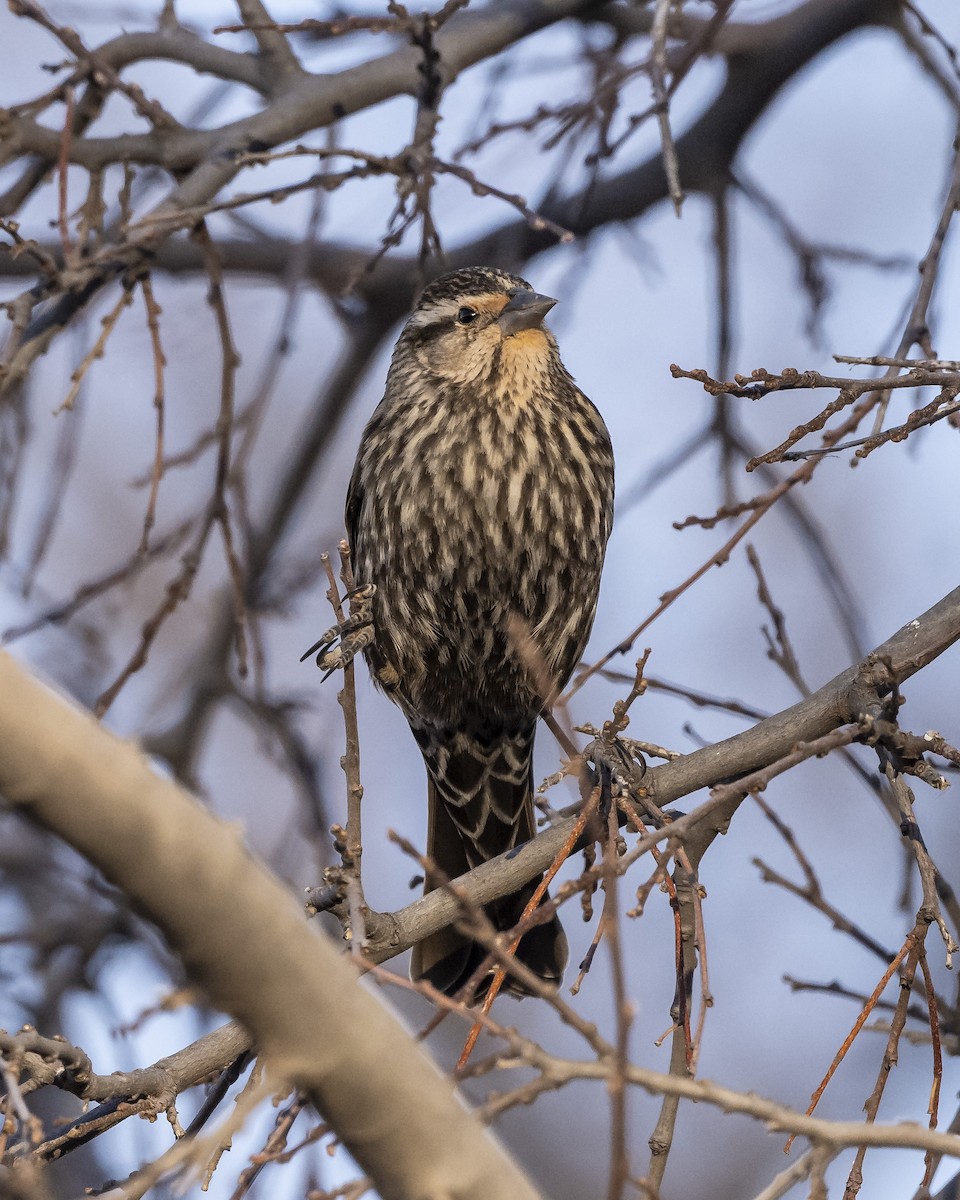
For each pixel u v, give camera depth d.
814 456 6.45
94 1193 5.51
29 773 3.90
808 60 12.02
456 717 9.98
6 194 9.02
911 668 6.88
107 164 8.66
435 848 10.18
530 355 9.41
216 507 8.82
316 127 9.23
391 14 8.96
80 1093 5.84
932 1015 5.64
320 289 12.86
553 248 12.67
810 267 11.59
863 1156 5.38
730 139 12.07
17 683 3.88
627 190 12.29
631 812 6.06
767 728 7.07
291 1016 4.23
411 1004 13.06
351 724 5.79
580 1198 12.60
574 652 9.77
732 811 7.08
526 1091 4.45
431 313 9.64
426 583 9.46
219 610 12.89
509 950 5.12
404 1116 4.30
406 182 8.20
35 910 12.49
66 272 7.69
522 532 9.28
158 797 4.04
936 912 5.77
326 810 11.62
